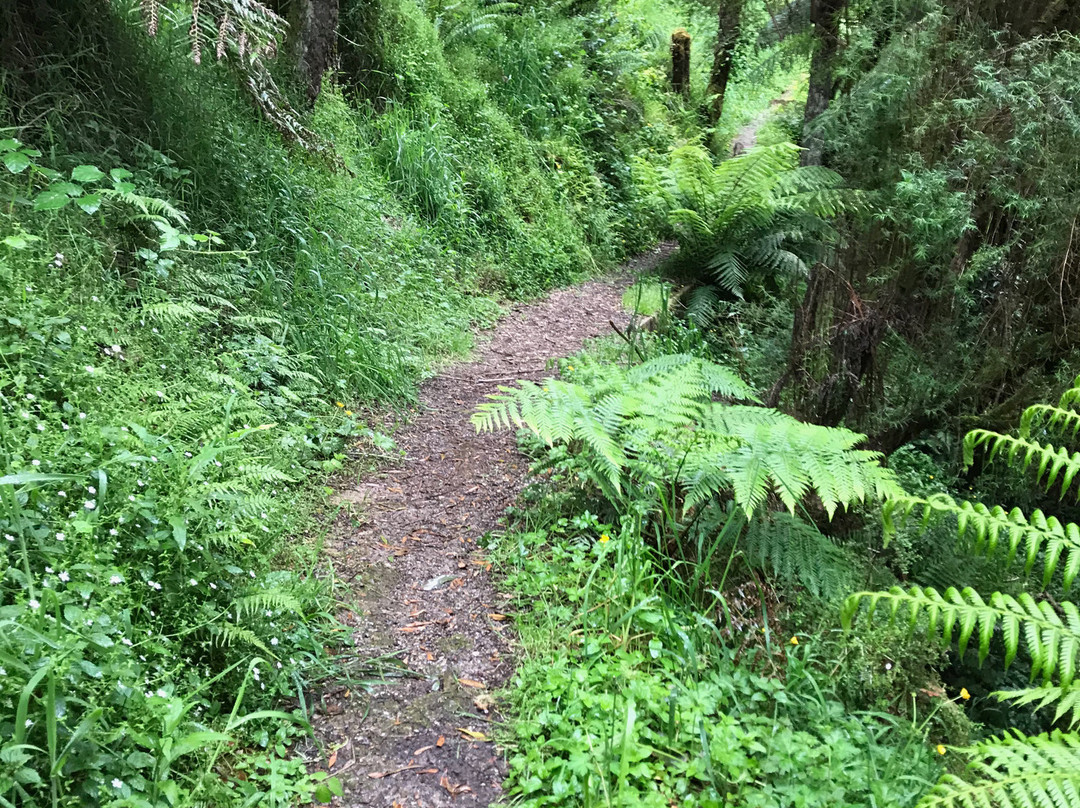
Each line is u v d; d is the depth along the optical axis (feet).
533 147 30.30
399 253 19.90
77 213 11.25
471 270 23.06
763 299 23.97
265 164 15.94
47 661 5.38
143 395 9.39
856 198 12.44
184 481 7.75
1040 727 9.32
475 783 7.07
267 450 10.88
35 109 12.03
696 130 42.22
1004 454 11.28
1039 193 10.35
